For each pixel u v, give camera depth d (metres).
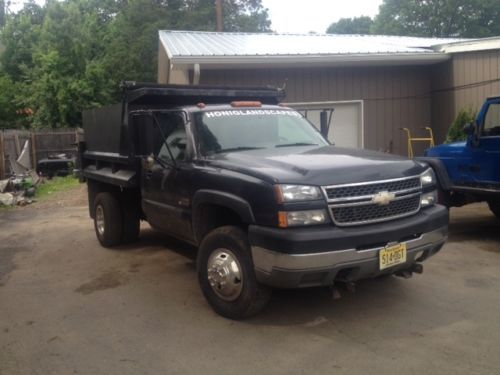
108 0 41.88
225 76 12.42
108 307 5.42
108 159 7.62
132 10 33.78
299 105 13.12
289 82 12.96
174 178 5.71
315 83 13.17
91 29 35.84
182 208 5.66
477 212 9.96
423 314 4.93
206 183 5.11
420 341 4.35
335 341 4.41
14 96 32.03
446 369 3.86
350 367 3.94
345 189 4.46
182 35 15.34
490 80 12.16
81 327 4.90
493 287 5.64
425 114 14.10
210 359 4.16
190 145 5.59
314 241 4.21
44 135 22.67
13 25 38.94
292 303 5.30
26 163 20.66
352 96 13.48
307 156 5.06
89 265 7.10
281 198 4.31
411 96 13.93
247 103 6.25
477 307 5.07
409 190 4.80
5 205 13.00
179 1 34.94
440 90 13.70
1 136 17.39
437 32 42.47
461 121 11.69
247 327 4.75
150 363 4.12
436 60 13.14
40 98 28.33
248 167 4.79
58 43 32.03
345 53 12.09
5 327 4.95
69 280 6.43
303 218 4.30
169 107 7.17
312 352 4.22
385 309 5.08
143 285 6.11
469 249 7.25
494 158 7.39
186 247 7.93
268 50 12.30
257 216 4.46
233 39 14.81
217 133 5.73
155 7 34.06
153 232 9.06
